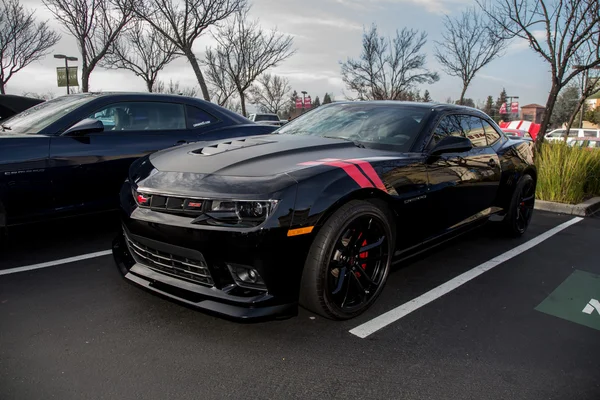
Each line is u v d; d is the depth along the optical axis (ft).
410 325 8.84
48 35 47.88
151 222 7.98
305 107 122.72
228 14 36.37
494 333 8.65
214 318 8.78
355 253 8.59
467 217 12.42
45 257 12.05
